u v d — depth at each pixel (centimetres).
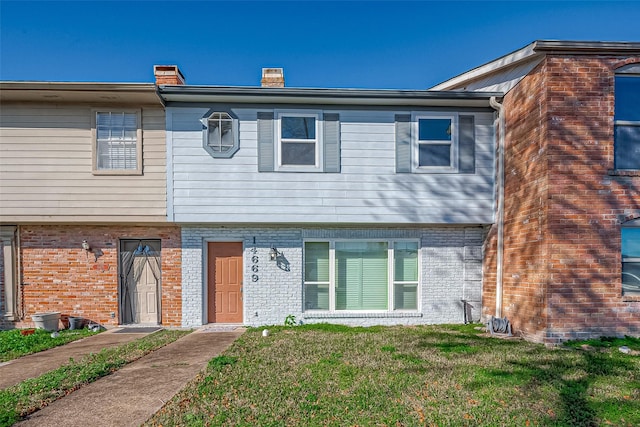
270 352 659
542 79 754
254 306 943
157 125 902
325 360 606
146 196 892
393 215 917
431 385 497
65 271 935
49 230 935
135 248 968
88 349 725
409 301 979
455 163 927
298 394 465
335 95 877
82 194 886
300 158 913
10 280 926
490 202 931
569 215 734
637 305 738
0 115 879
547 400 451
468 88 1067
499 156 906
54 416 411
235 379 517
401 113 926
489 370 557
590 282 731
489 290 938
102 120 900
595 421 402
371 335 806
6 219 876
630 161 762
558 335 722
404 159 921
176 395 462
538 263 753
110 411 423
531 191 786
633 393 472
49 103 886
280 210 903
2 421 394
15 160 879
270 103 907
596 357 620
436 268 973
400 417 405
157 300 966
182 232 938
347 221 910
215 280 956
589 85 745
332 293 962
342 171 914
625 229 754
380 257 979
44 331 873
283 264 949
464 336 799
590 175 740
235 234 946
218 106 898
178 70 1021
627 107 766
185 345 736
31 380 518
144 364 604
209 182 895
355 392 473
